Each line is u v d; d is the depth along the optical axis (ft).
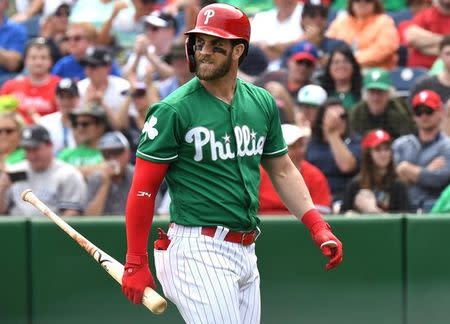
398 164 74.18
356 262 66.95
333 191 75.46
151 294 41.83
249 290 44.75
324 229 45.44
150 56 93.15
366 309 66.90
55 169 74.02
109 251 67.15
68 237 67.67
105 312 67.82
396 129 76.38
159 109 42.37
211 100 43.21
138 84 90.22
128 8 105.70
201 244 43.04
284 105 79.87
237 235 43.73
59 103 84.94
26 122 92.17
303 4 99.25
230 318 42.50
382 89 76.28
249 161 44.14
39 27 109.70
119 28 104.53
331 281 66.95
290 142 70.49
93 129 79.41
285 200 46.70
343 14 98.22
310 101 78.23
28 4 114.93
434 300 66.49
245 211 43.91
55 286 67.87
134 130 86.94
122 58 103.40
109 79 90.48
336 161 75.25
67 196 73.67
